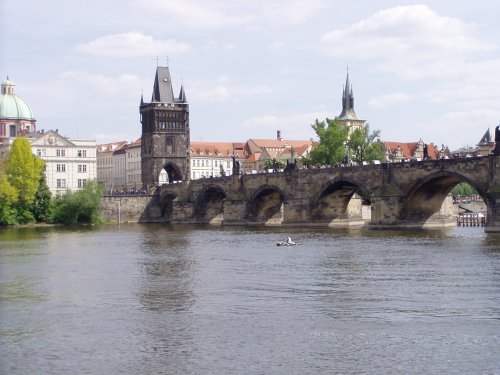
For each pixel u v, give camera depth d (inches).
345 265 3312.0
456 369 1605.6
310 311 2209.6
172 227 7593.5
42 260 3806.6
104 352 1772.9
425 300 2349.9
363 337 1875.0
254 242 4901.6
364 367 1630.2
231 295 2519.7
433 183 5615.2
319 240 4849.9
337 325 2011.6
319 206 6889.8
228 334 1924.2
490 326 1968.5
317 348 1780.3
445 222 5964.6
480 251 3782.0
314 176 6806.1
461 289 2546.8
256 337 1888.5
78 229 7308.1
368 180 6077.8
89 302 2422.5
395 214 5718.5
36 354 1763.0
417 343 1808.6
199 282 2854.3
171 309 2273.6
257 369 1625.2
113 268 3380.9
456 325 1988.2
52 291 2672.2
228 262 3560.5
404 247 4104.3
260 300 2411.4
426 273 2972.4
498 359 1669.5
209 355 1733.5
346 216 7052.2
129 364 1675.7
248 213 7839.6
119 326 2036.2
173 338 1893.5
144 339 1887.3
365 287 2640.3
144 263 3582.7
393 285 2672.2
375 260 3474.4
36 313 2233.0
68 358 1727.4
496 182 4995.1
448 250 3873.0
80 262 3681.1
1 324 2074.3
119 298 2495.1
